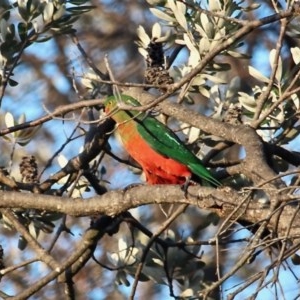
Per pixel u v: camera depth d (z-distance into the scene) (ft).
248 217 30.53
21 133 43.62
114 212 33.37
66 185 41.70
